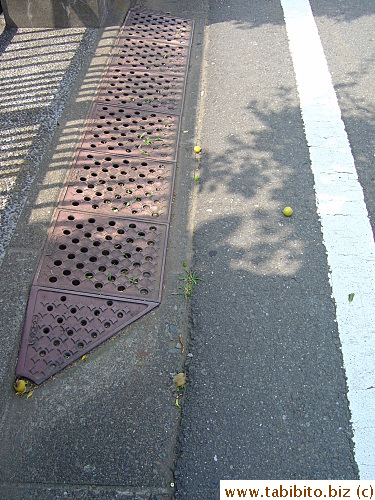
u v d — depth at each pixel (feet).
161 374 8.63
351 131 14.02
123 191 11.81
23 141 12.64
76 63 15.64
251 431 7.98
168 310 9.60
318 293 9.99
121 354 8.85
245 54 17.40
